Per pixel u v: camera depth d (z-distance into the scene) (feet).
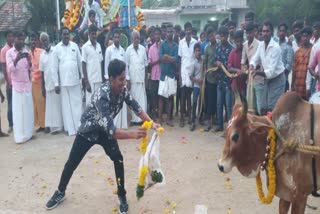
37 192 17.21
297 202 11.23
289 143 10.86
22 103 24.18
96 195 16.81
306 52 21.86
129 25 37.86
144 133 13.34
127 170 19.39
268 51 20.31
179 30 33.58
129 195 16.71
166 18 96.89
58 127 26.35
